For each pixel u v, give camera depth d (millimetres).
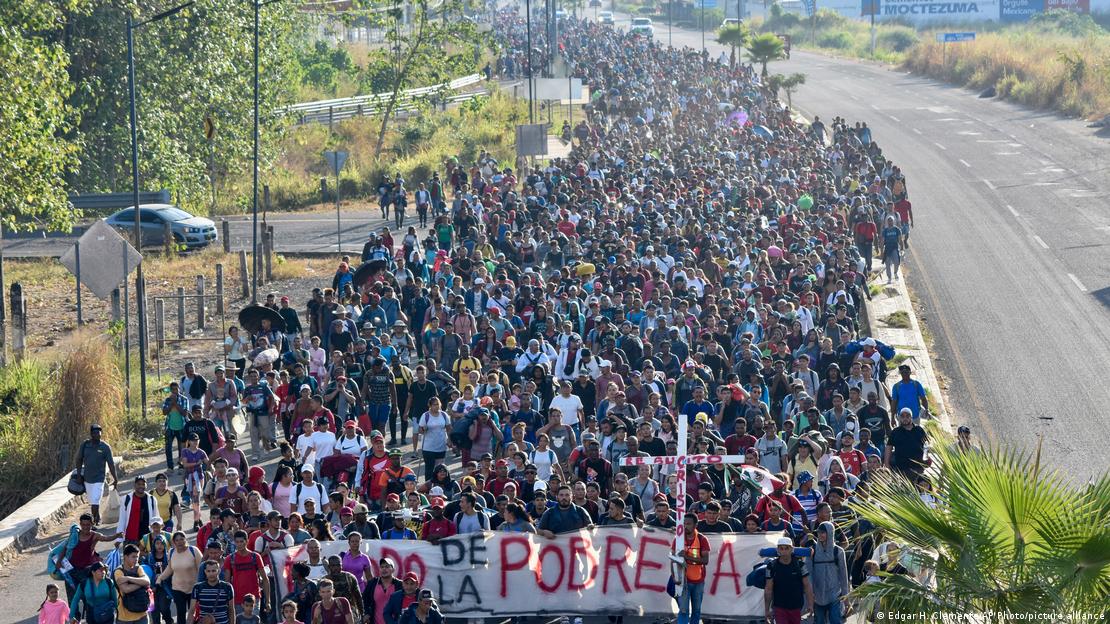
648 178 74125
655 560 27328
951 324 56344
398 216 80062
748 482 29469
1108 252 69438
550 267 56344
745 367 37875
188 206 89812
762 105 116688
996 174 95562
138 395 46969
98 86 82688
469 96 137375
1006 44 159125
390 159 109688
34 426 42281
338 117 129125
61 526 35875
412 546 27172
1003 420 43375
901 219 68812
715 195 69688
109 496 34438
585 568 27328
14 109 58875
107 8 82750
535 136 84062
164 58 87000
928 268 67375
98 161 85000
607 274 49812
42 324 59344
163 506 29969
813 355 40000
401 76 118250
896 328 55156
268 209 92812
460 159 105062
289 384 39562
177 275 68312
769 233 57000
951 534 19516
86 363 42750
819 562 24969
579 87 113000
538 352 40781
